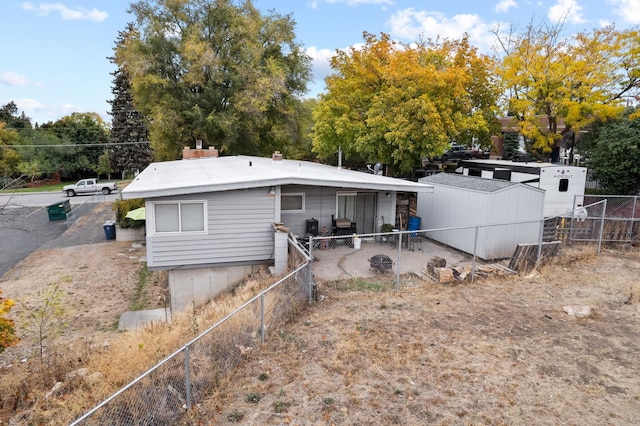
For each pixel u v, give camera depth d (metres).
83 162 52.41
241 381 6.29
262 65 30.47
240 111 28.47
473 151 37.00
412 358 6.88
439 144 20.08
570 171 18.75
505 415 5.47
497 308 9.08
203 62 27.38
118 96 49.56
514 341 7.52
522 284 10.68
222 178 12.40
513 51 24.42
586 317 8.56
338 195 14.37
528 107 23.53
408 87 20.64
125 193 10.76
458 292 10.09
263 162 18.41
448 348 7.22
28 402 6.14
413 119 20.53
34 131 50.34
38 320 10.02
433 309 9.01
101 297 13.19
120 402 5.55
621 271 11.68
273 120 31.59
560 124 28.97
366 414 5.48
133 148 50.22
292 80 32.62
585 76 22.03
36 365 7.29
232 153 30.92
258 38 31.38
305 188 13.95
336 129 24.64
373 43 24.30
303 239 13.23
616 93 23.31
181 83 28.33
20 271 16.03
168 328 8.38
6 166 38.81
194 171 15.04
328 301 9.48
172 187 11.06
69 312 11.53
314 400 5.79
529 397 5.86
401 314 8.71
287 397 5.88
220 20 29.66
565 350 7.20
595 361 6.84
